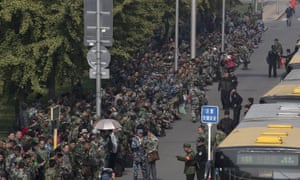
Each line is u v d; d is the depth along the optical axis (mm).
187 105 93875
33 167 53844
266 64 132375
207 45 135625
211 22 155375
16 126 78062
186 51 126625
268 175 40500
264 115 48281
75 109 73875
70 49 79375
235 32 150750
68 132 61719
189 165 56812
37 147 55312
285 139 41594
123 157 64375
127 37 89500
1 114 95312
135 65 102625
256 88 109125
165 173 65125
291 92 56281
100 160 57250
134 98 79750
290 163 40406
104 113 71688
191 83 95188
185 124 87250
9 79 79500
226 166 40969
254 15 173500
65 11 77812
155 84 92562
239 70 125938
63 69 80312
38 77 79000
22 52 78750
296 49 89625
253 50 150125
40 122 63875
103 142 60219
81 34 78750
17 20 79500
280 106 51344
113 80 95625
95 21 62219
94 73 62812
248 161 40781
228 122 64750
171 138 79688
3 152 52938
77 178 56188
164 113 83875
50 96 83250
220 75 112625
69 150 55469
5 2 76938
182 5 134375
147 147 60062
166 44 132750
